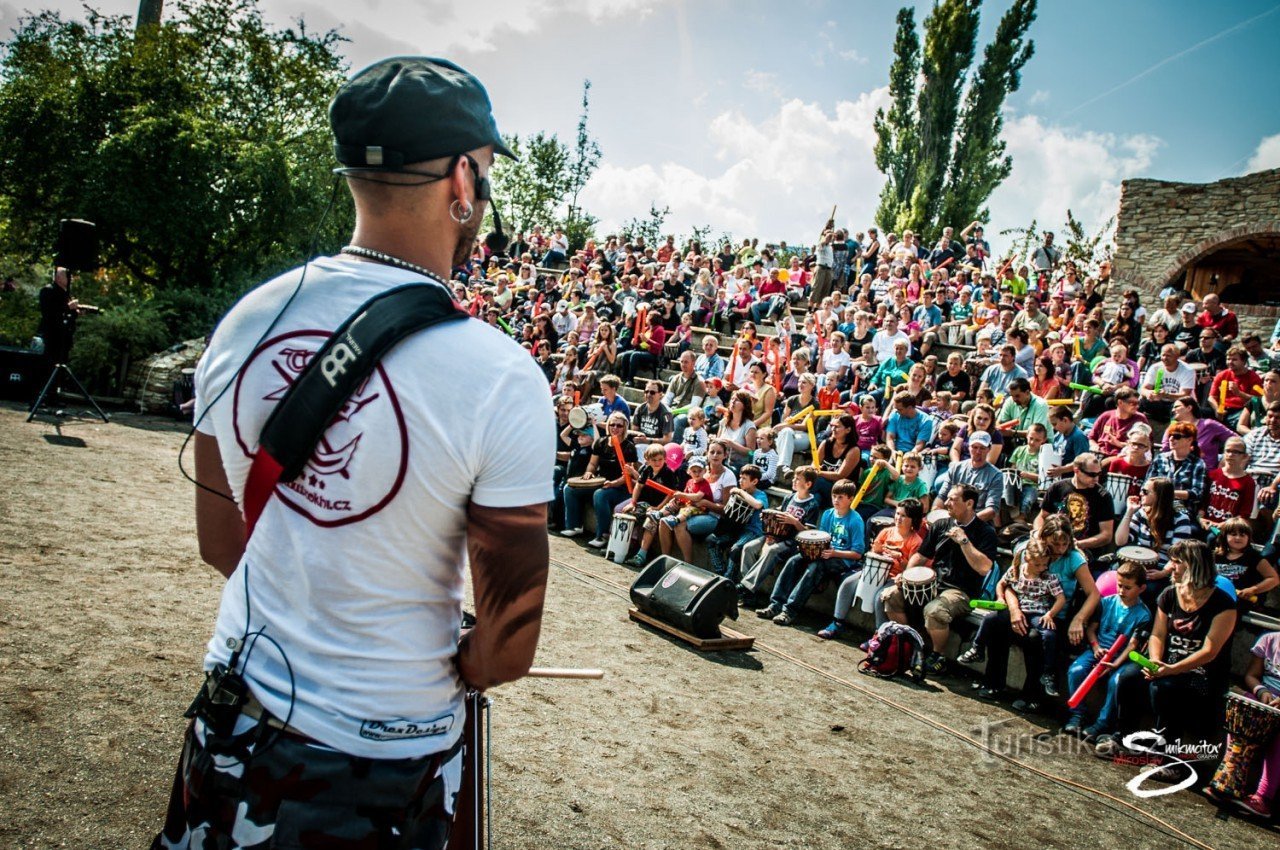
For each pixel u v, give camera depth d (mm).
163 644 4285
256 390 1137
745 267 16094
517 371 1146
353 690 1120
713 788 3932
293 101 17391
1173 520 6445
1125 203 18500
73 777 3008
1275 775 4469
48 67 15391
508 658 1176
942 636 6418
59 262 9875
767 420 10086
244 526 1307
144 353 13172
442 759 1225
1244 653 5898
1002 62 26375
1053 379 9141
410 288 1138
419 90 1160
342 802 1113
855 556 7477
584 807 3520
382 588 1122
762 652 6426
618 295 15672
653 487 8914
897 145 27688
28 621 4273
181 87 15570
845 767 4457
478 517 1132
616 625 6406
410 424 1077
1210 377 9109
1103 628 5754
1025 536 7379
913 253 15688
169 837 1207
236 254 15977
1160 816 4391
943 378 10102
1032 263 16297
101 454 8531
